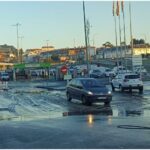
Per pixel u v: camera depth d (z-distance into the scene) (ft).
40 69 308.19
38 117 76.95
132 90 153.79
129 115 77.30
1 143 46.55
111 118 72.38
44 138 49.90
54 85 199.72
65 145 44.50
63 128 59.36
